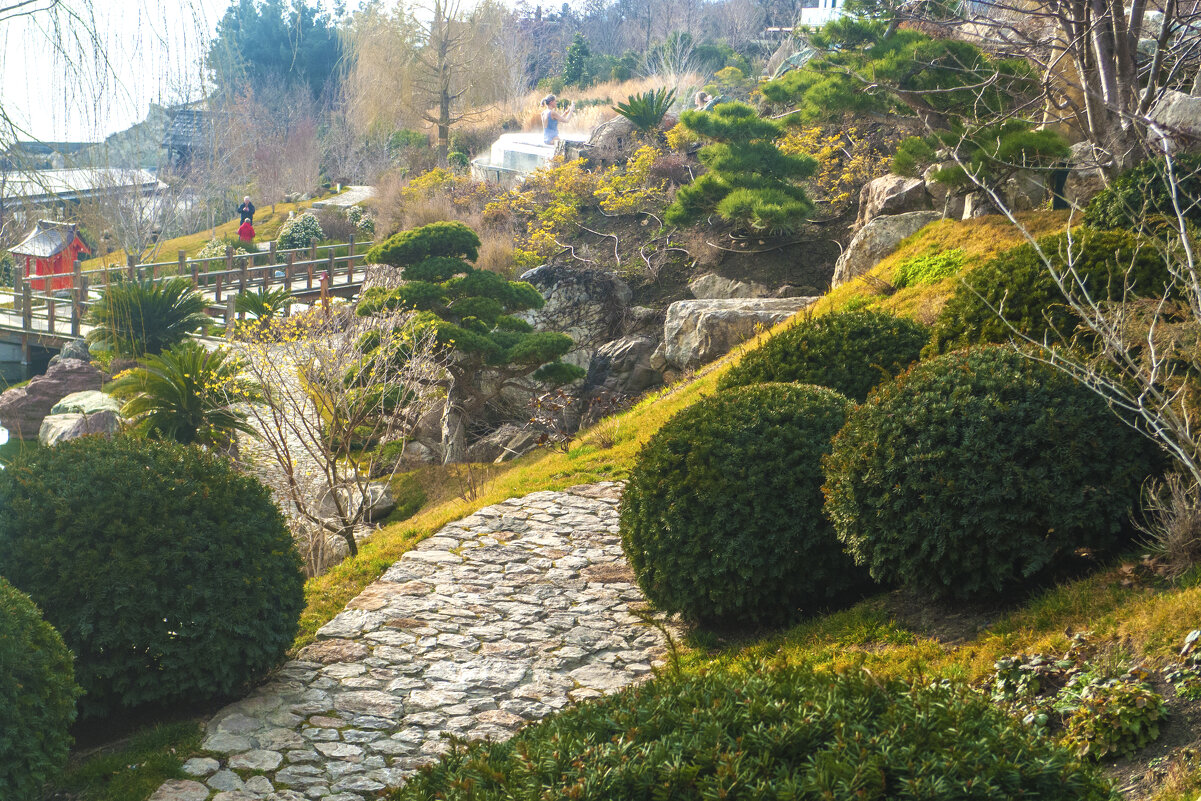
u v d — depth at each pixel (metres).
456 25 40.25
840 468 6.23
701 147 25.83
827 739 2.92
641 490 7.14
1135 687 4.20
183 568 5.91
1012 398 5.89
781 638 6.54
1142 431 5.22
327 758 5.53
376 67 38.56
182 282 18.81
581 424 16.50
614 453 12.45
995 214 14.10
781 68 36.09
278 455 11.56
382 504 13.75
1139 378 5.34
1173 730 4.00
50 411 19.42
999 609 5.84
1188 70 13.26
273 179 47.34
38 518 5.67
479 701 6.32
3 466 5.97
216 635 5.93
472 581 8.54
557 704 6.27
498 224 25.81
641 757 2.92
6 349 24.19
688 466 6.94
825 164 21.00
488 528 9.93
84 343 22.47
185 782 5.20
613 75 53.47
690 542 6.76
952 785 2.63
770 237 20.41
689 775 2.76
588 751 2.96
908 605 6.31
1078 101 14.21
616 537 9.63
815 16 40.91
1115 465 5.61
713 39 65.94
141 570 5.70
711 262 20.69
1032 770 2.72
